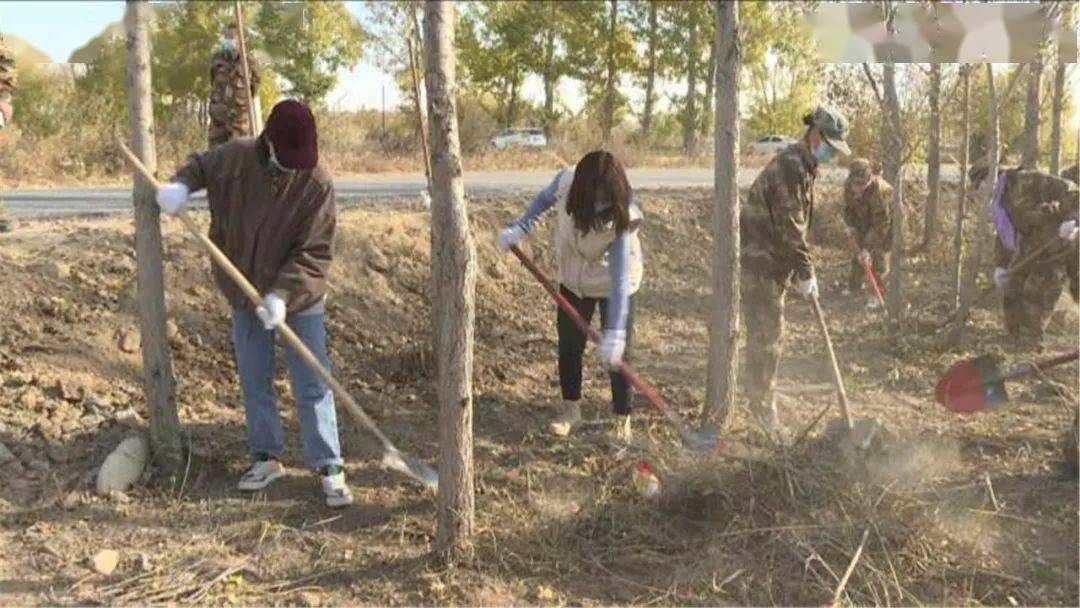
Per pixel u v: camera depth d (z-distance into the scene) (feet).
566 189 16.47
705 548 13.10
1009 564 13.08
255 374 14.40
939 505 14.12
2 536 12.80
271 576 12.39
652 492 14.14
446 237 11.98
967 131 28.02
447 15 11.56
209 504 14.11
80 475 14.47
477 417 18.56
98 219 28.43
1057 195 23.97
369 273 23.93
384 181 55.57
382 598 11.96
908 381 22.08
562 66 115.44
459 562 12.62
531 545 13.24
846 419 16.51
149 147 14.26
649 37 115.44
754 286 18.15
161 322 14.65
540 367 22.13
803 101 100.07
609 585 12.48
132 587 11.85
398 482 15.40
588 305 17.08
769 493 13.79
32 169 51.57
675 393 20.67
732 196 16.56
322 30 53.52
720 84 16.29
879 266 30.71
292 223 13.62
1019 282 24.94
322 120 71.31
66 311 18.74
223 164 13.56
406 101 76.79
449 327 12.23
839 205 38.52
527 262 16.55
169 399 14.84
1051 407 20.07
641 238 33.24
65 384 16.74
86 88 56.65
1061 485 15.64
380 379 20.01
